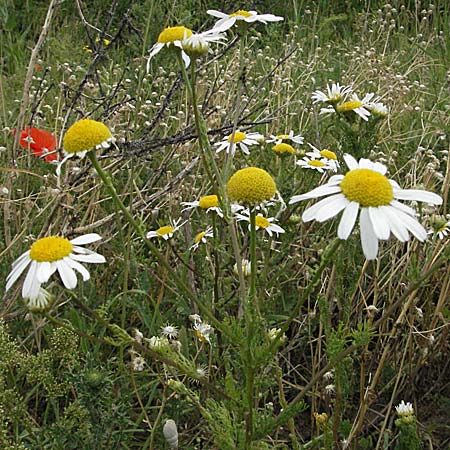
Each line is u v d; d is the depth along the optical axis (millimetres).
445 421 357
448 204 445
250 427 247
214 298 343
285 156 382
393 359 363
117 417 283
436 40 777
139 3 762
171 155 450
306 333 379
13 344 292
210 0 782
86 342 335
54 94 563
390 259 400
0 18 752
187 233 382
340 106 351
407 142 502
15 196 439
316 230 435
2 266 385
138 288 360
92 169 394
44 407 345
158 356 246
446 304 379
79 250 230
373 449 350
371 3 911
